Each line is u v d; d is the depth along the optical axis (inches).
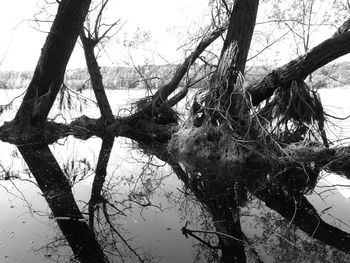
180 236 144.9
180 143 288.7
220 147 264.2
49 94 352.2
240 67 291.0
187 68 359.9
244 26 291.0
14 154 295.4
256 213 171.6
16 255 126.8
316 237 145.7
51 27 341.7
